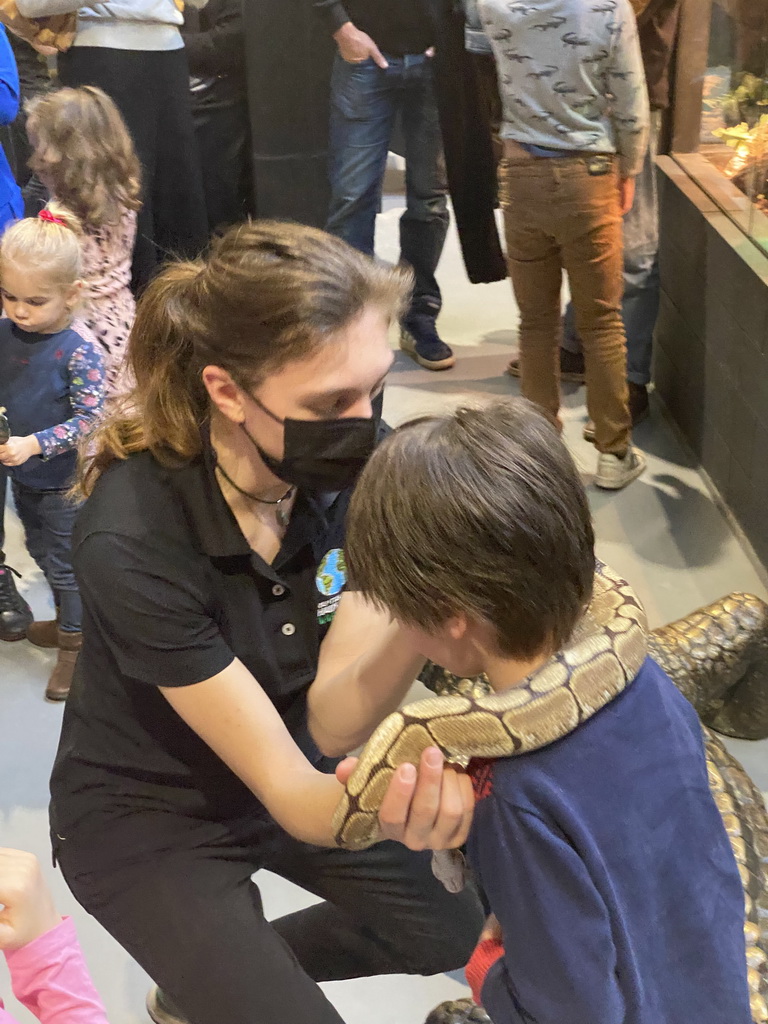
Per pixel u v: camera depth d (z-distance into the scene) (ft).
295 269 3.54
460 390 13.39
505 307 15.76
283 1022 4.30
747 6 10.13
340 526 4.41
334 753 4.68
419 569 3.05
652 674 3.42
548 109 9.27
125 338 10.18
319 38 11.23
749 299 9.70
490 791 3.13
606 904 3.03
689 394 11.73
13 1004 6.30
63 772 4.70
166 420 3.97
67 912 6.95
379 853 4.96
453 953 5.13
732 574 9.91
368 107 11.81
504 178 10.10
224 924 4.44
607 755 3.13
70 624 8.74
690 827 3.30
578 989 3.01
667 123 12.27
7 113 10.10
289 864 5.03
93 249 9.93
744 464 10.14
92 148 9.71
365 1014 6.32
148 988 6.47
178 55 11.33
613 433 10.93
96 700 4.51
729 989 3.34
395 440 3.19
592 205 9.53
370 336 3.67
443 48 11.54
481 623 3.12
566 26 8.73
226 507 4.00
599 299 10.16
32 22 10.71
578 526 3.10
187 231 12.28
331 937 5.35
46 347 8.03
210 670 4.05
